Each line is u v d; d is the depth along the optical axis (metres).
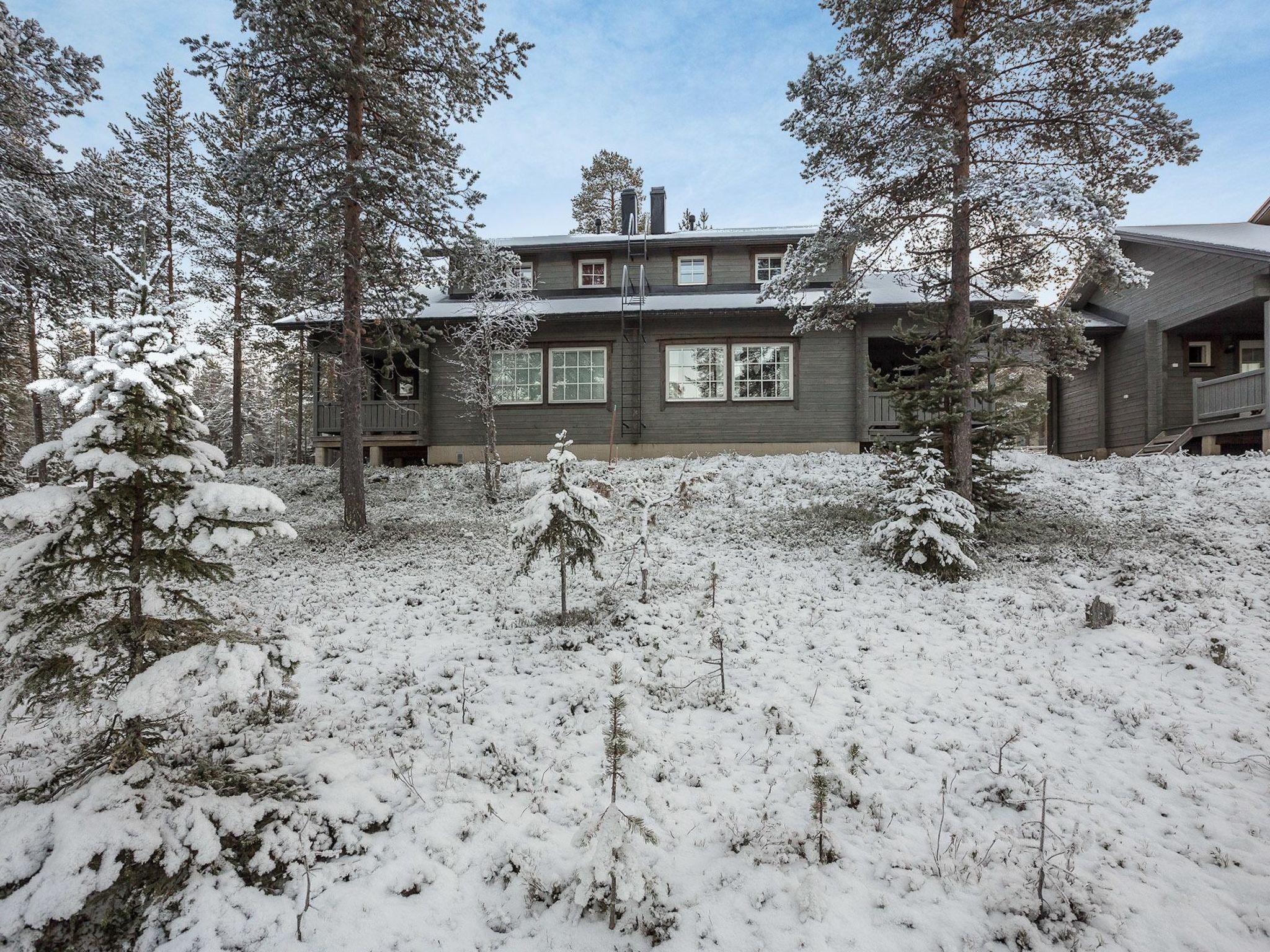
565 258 18.73
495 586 8.04
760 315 16.50
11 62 11.70
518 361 17.27
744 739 4.55
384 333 12.30
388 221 10.72
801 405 16.73
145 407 3.39
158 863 3.04
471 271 12.40
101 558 3.37
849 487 12.43
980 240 9.58
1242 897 3.01
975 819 3.65
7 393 19.42
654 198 20.19
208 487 3.40
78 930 2.76
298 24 9.54
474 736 4.56
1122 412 17.75
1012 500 9.69
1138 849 3.35
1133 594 6.97
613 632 6.47
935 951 2.77
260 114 10.38
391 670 5.64
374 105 10.91
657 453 16.94
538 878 3.21
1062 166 8.09
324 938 2.85
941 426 8.91
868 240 9.77
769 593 7.55
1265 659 5.37
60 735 4.30
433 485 14.48
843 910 2.98
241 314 19.50
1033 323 9.84
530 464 16.00
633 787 2.96
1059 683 5.20
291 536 3.56
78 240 12.51
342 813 3.58
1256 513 9.15
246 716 4.75
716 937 2.88
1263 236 14.94
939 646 6.05
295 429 37.31
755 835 3.50
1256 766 3.99
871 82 7.94
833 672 5.57
